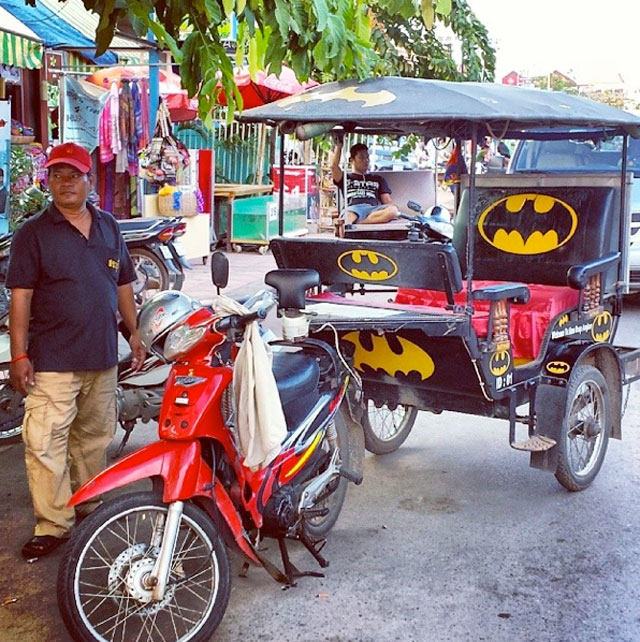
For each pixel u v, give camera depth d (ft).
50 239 12.71
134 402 16.33
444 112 12.81
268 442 10.61
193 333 10.71
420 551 13.57
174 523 10.53
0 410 17.62
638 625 11.51
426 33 43.98
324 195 55.36
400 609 11.87
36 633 11.28
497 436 19.10
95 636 10.52
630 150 29.91
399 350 14.80
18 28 28.53
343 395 13.80
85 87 37.65
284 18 12.20
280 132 14.96
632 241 31.50
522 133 18.95
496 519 14.76
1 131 27.50
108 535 13.76
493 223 18.89
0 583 12.51
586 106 15.35
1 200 27.61
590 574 12.85
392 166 61.05
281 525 11.82
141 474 10.49
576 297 16.78
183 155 37.96
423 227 22.15
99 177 40.83
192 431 10.66
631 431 19.38
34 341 13.01
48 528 13.30
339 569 12.99
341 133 17.07
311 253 14.82
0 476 16.46
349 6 14.08
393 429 18.25
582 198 17.85
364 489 16.03
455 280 13.42
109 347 13.39
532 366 15.51
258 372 10.55
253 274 38.83
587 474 16.07
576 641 11.11
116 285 13.61
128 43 32.04
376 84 14.32
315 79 35.12
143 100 38.29
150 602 10.66
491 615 11.72
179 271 29.32
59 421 13.08
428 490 16.01
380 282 14.25
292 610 11.84
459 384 14.73
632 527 14.47
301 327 12.32
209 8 11.70
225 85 12.90
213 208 45.27
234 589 12.39
